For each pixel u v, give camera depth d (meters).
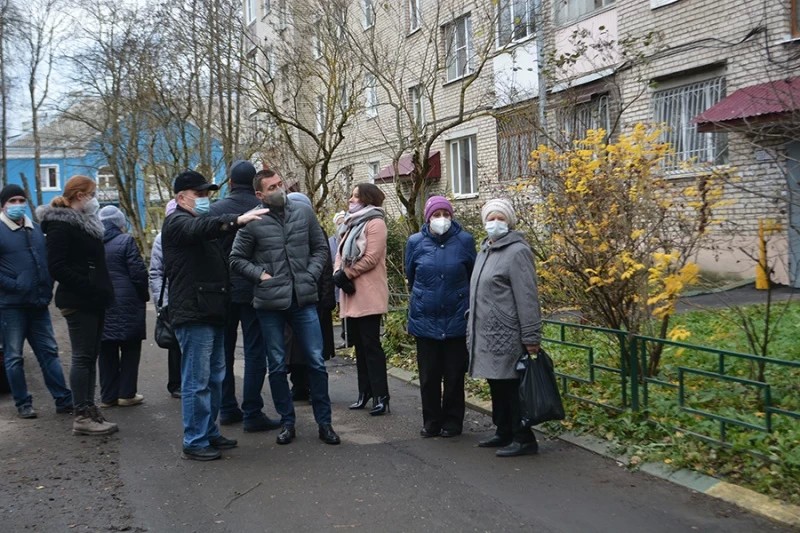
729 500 4.57
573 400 6.53
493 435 6.29
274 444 6.23
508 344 5.57
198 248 5.70
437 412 6.33
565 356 7.25
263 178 5.97
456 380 6.29
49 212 6.43
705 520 4.35
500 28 12.63
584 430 6.03
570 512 4.55
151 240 30.34
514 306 5.58
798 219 8.42
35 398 8.33
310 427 6.76
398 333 9.73
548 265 6.87
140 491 5.14
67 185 6.53
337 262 7.57
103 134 26.39
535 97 13.70
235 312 6.89
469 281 6.23
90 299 6.56
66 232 6.41
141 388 8.77
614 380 6.56
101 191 34.34
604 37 14.30
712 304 9.87
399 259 11.98
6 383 8.57
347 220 7.25
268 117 16.11
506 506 4.68
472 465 5.51
